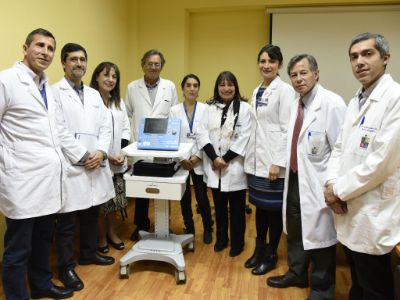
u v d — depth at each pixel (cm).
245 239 294
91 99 229
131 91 305
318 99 186
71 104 216
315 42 419
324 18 413
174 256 227
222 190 250
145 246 234
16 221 177
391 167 138
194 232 296
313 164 186
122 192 277
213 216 343
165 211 245
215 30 457
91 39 336
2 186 175
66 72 218
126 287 218
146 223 296
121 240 288
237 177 249
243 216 260
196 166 277
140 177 217
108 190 242
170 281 226
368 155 145
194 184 283
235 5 423
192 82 274
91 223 240
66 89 215
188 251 269
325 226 186
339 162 164
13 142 174
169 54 445
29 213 176
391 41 405
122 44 411
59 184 189
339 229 162
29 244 183
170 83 309
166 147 216
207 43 462
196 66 468
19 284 183
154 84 301
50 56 181
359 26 408
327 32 415
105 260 246
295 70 187
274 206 226
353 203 150
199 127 263
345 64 416
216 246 271
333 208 161
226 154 246
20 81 174
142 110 300
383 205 143
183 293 212
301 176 188
